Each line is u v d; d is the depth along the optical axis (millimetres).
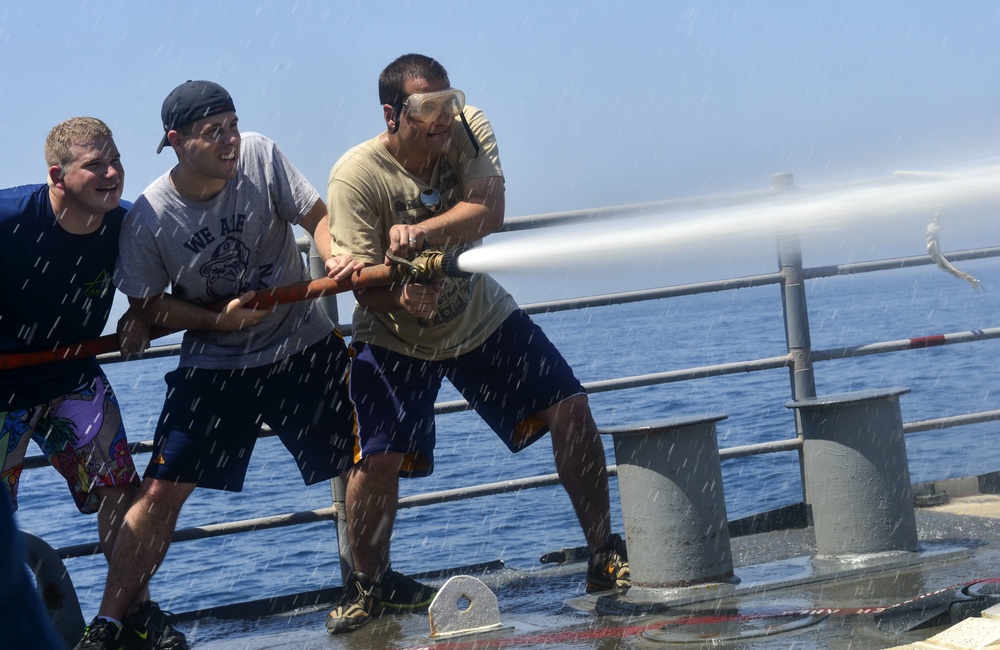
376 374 6711
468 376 6957
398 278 6211
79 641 6238
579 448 6840
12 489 6465
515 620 6191
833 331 77062
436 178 6703
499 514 22578
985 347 53688
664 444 6309
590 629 5734
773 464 27766
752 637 5184
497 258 5910
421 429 6832
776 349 71562
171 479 6352
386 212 6613
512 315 6957
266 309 6395
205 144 6055
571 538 20000
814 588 6066
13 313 6270
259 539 22703
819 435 6602
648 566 6383
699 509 6320
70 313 6324
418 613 6699
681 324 110188
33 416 6387
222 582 19031
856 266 8656
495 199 6672
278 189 6539
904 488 6574
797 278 8453
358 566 6703
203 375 6488
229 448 6535
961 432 28391
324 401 6672
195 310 6402
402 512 23312
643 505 6371
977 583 5398
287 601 7477
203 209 6301
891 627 5020
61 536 27469
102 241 6305
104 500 6438
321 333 6691
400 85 6406
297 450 6719
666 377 8094
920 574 6098
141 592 6336
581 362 72062
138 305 6500
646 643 5324
